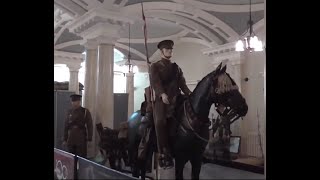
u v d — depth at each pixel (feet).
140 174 12.39
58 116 23.95
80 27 25.30
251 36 21.93
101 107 23.77
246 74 28.12
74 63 43.32
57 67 52.49
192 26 31.09
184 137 10.32
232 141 10.91
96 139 21.22
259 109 18.25
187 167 10.64
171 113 10.87
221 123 10.17
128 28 34.30
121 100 29.17
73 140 19.84
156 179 10.96
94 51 25.86
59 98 24.18
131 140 13.38
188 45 36.27
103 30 23.68
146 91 12.03
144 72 43.47
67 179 12.05
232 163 9.69
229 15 28.86
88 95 25.79
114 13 23.50
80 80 52.95
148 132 11.83
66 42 40.01
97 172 10.14
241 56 28.71
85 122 20.36
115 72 53.83
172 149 10.57
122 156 14.21
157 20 31.22
